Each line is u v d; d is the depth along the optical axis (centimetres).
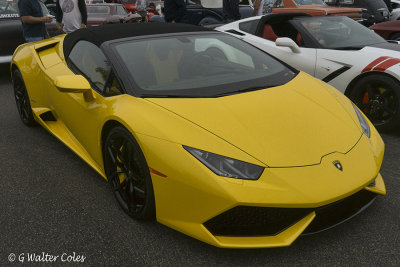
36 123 431
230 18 729
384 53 402
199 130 214
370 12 1006
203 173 197
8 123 451
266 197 190
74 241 234
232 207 191
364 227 236
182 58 287
